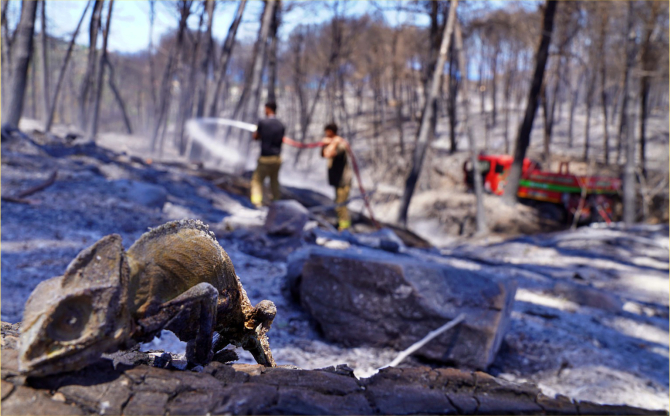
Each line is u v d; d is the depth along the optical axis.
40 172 9.20
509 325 5.79
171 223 1.42
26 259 5.31
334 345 5.01
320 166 41.78
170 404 1.10
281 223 7.74
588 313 7.70
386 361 4.73
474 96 63.84
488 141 45.69
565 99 55.03
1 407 0.99
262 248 7.55
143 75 55.75
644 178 28.72
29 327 1.02
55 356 1.03
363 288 5.05
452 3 18.41
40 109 39.56
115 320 1.11
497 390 1.36
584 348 5.64
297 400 1.16
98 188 8.91
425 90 31.12
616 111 50.34
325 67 40.75
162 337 4.20
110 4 23.81
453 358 4.79
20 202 7.38
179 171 14.28
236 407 1.09
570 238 15.99
